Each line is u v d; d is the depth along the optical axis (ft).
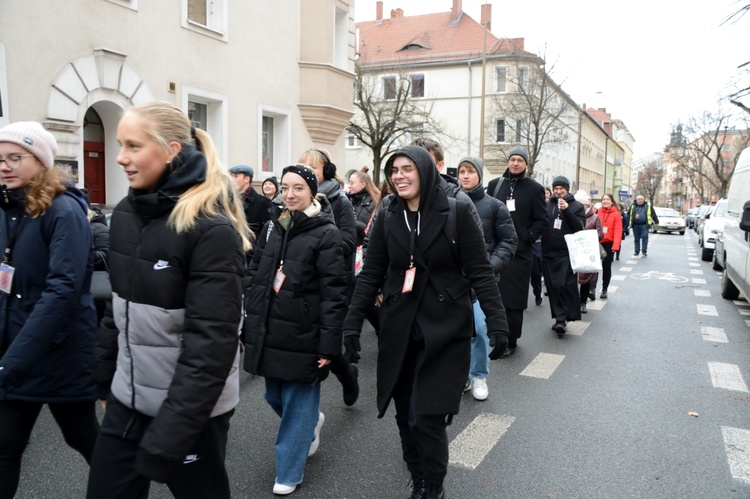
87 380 9.03
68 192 8.89
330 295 10.84
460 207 9.80
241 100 41.86
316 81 48.03
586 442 13.62
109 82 31.58
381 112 97.60
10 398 8.39
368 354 21.44
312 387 11.23
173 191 6.61
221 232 6.48
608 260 34.88
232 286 6.50
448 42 140.46
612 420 15.03
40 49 27.91
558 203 24.07
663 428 14.52
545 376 18.86
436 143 13.84
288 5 46.09
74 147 29.89
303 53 47.88
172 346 6.57
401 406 10.27
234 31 40.86
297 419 11.03
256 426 14.42
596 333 25.43
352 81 52.08
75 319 8.88
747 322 28.25
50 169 8.76
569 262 24.36
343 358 13.88
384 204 10.52
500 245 16.38
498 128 127.54
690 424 14.80
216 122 40.32
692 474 12.05
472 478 11.78
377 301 12.31
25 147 8.46
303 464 11.13
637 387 17.83
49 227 8.56
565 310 24.58
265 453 12.85
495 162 124.88
